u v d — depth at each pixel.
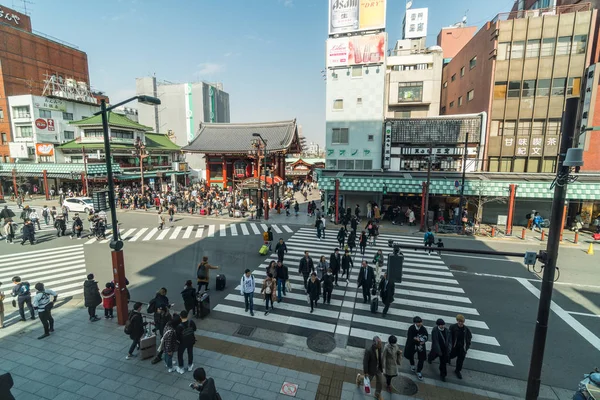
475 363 8.39
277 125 45.84
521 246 20.09
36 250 18.80
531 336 9.72
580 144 25.58
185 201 33.66
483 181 23.81
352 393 7.14
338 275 14.66
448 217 27.86
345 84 32.72
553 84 27.09
